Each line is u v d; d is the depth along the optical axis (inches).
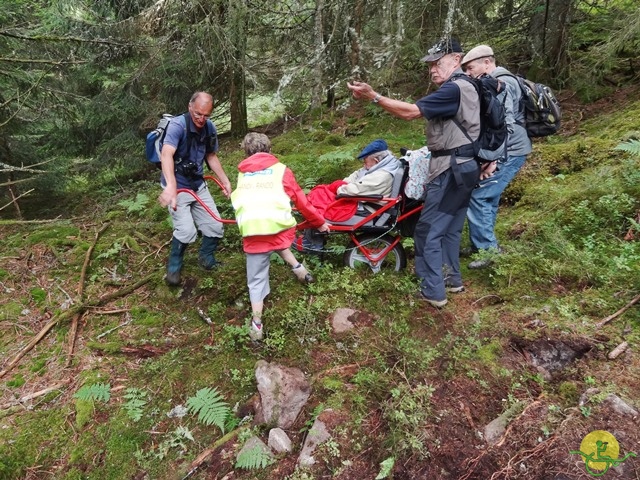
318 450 93.7
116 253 187.5
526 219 168.2
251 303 133.0
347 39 248.2
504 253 147.3
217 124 394.6
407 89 300.4
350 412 100.4
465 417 96.2
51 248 194.4
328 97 344.8
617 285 123.3
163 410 115.0
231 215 200.7
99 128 311.9
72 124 305.3
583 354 105.6
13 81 247.9
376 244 155.3
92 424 112.4
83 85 308.8
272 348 126.0
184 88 300.2
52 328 147.1
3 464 103.7
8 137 278.5
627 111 219.6
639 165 163.9
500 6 291.3
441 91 106.8
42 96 263.3
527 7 273.6
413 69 285.9
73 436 110.2
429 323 125.6
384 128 281.3
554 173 193.3
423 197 136.3
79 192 318.0
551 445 85.6
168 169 132.6
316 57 235.0
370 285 141.9
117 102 293.3
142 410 114.6
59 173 293.4
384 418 97.5
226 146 323.6
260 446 97.8
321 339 125.9
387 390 103.9
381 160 141.3
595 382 96.5
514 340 113.3
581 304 120.3
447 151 114.5
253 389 116.6
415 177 136.9
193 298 155.6
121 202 228.4
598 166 181.0
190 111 136.6
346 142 272.4
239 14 253.8
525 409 94.0
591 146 192.2
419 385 102.1
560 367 106.0
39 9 265.6
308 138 286.8
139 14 271.7
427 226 123.9
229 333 132.4
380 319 129.2
